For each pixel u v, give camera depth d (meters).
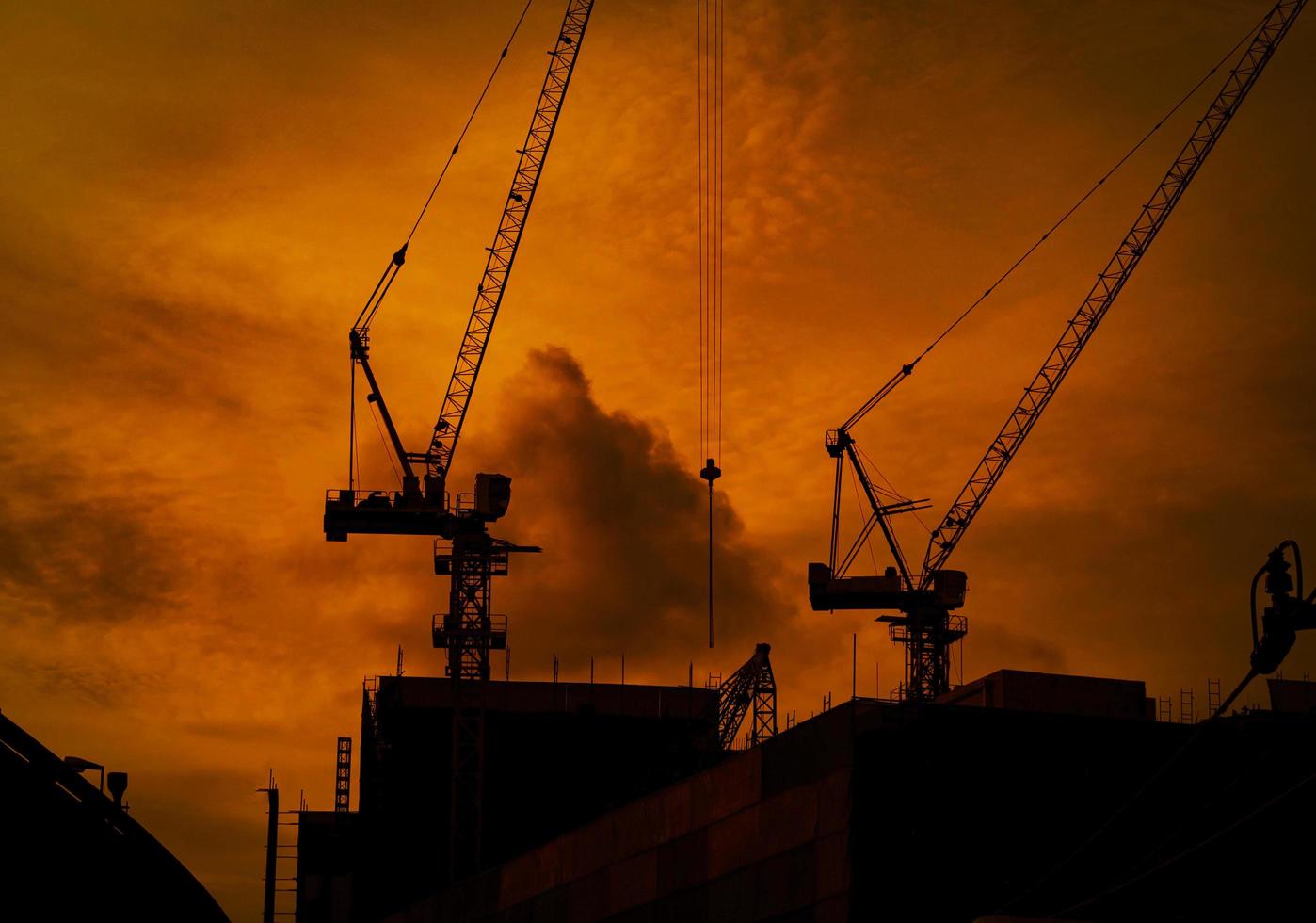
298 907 182.00
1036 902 68.12
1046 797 70.19
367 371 187.88
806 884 70.75
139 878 66.38
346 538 173.25
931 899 68.25
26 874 64.69
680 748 162.25
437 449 181.50
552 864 92.94
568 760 160.88
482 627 168.12
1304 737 70.69
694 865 78.88
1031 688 91.69
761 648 185.12
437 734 163.88
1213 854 66.06
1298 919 64.81
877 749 69.88
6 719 64.12
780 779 73.88
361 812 177.88
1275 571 57.41
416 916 111.75
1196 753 71.06
